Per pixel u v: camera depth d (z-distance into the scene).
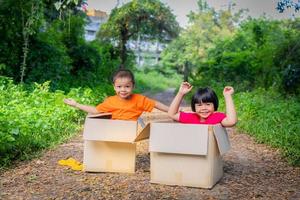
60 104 10.83
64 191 5.11
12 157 6.64
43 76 15.61
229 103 5.65
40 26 16.50
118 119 6.00
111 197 4.93
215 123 5.65
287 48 17.70
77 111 10.94
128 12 29.81
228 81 25.06
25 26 14.51
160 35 32.38
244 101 14.39
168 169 5.39
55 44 17.19
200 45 44.72
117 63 28.39
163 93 34.69
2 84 12.36
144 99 6.07
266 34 24.86
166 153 5.39
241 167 6.54
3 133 6.57
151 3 30.23
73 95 12.59
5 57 14.89
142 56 50.66
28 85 14.26
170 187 5.33
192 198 4.96
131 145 5.84
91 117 5.80
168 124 5.32
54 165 6.30
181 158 5.35
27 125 7.73
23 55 15.28
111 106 6.08
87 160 5.88
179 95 5.74
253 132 10.09
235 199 4.97
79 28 20.64
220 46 31.92
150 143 5.34
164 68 50.38
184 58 45.34
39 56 15.60
